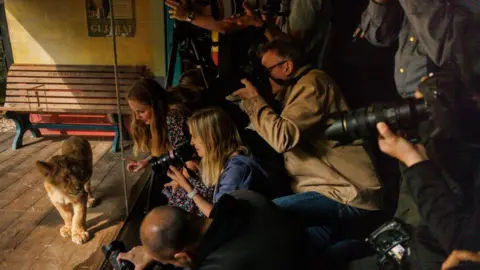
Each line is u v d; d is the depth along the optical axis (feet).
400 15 5.47
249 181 6.41
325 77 5.95
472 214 3.27
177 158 8.09
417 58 4.75
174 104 8.75
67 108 16.81
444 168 3.43
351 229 6.08
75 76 16.96
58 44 16.85
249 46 8.75
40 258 9.77
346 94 7.25
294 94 5.87
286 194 6.75
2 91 18.93
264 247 4.87
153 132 8.83
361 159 5.94
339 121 4.38
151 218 5.03
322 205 6.03
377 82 6.81
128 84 16.75
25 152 16.75
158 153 9.04
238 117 8.78
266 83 6.60
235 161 6.61
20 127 17.13
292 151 6.16
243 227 4.99
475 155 3.31
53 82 16.96
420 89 3.72
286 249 5.05
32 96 16.92
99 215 11.68
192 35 12.25
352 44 7.27
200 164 7.88
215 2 9.50
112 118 16.78
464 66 3.41
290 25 7.61
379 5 5.45
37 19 16.56
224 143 6.75
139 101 8.41
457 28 3.59
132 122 10.09
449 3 3.68
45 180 10.20
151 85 8.61
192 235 5.07
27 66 17.04
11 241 10.44
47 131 18.37
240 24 8.21
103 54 16.94
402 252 4.25
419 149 3.57
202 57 12.59
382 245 4.45
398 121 3.83
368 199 5.88
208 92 9.21
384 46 5.98
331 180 5.97
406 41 4.97
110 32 16.60
